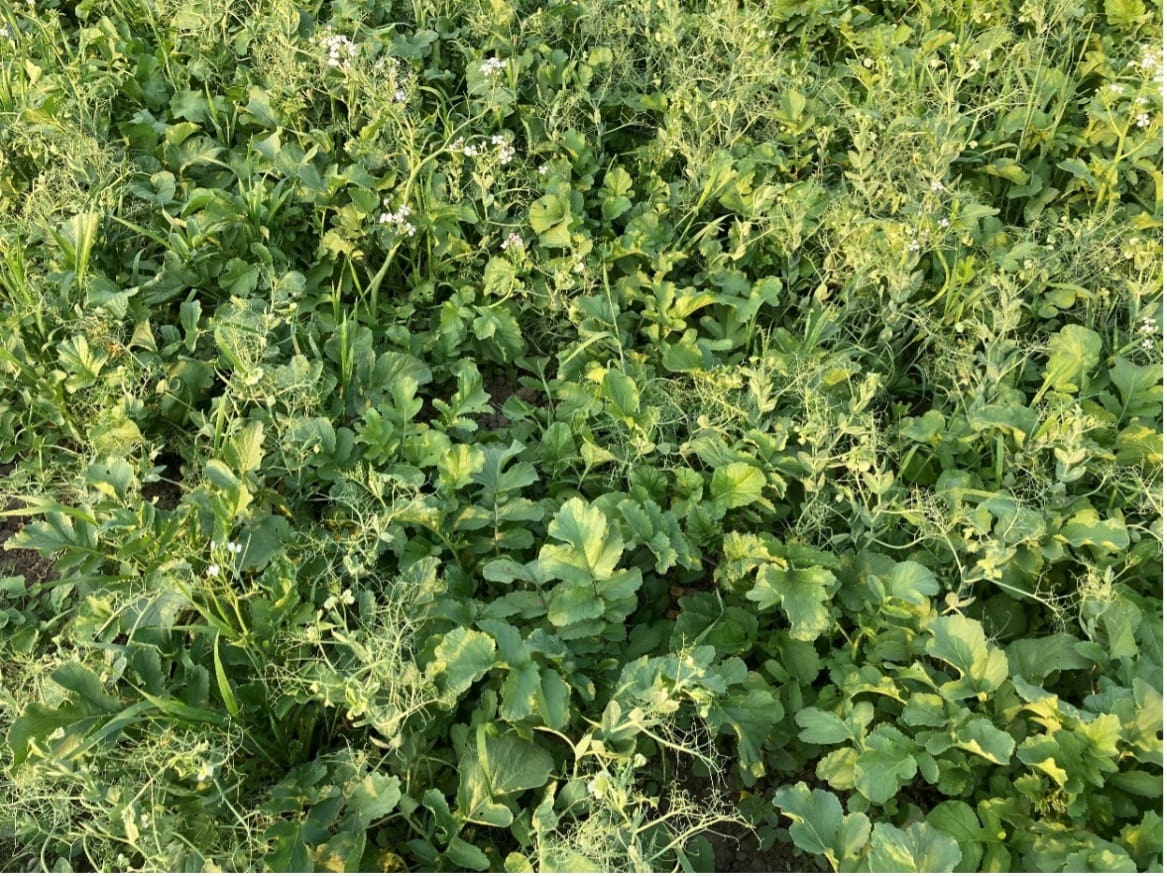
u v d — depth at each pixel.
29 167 1.57
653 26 1.89
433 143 1.62
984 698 0.99
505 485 1.16
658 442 1.29
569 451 1.25
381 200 1.53
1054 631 1.12
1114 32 1.98
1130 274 1.45
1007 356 1.37
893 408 1.38
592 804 0.91
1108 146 1.70
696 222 1.61
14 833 0.94
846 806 1.01
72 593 1.13
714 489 1.19
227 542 1.00
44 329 1.30
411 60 1.74
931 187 1.50
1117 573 1.15
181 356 1.31
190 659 0.99
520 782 0.93
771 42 1.87
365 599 1.01
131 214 1.46
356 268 1.50
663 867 0.94
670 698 0.97
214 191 1.43
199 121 1.67
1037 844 0.90
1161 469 1.21
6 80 1.59
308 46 1.67
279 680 0.98
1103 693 0.98
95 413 1.25
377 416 1.20
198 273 1.42
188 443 1.29
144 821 0.83
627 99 1.75
